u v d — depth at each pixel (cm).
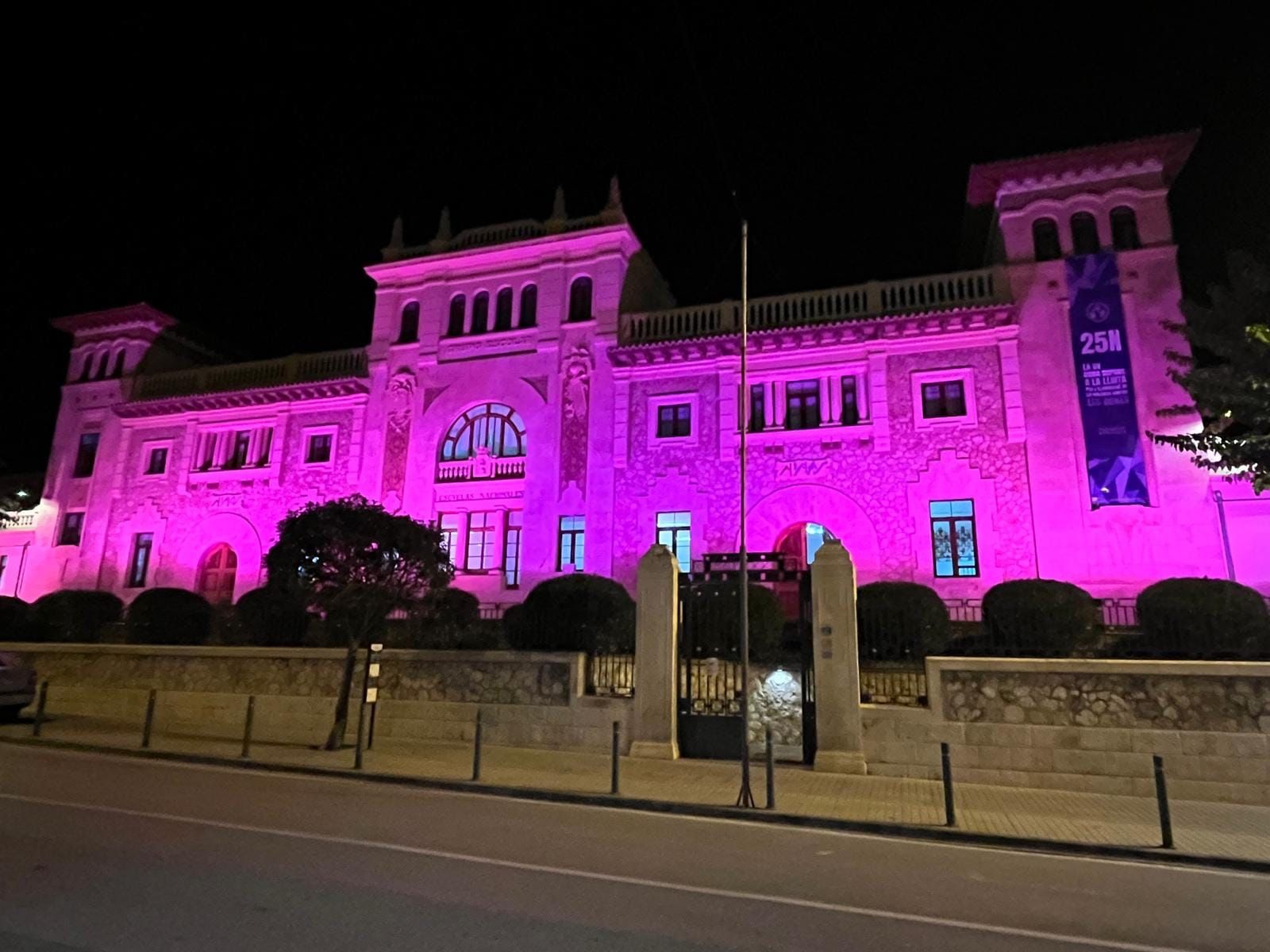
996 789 1198
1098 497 1945
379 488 2591
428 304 2697
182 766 1273
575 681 1495
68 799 960
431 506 2531
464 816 958
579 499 2373
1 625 2247
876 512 2112
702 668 1438
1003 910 658
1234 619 1362
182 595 2105
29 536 3012
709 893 668
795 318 2302
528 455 2456
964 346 2131
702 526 2244
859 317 2222
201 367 3212
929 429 2114
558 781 1181
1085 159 2133
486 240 2709
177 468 2858
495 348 2581
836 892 689
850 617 1331
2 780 1075
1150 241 2058
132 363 3088
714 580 1454
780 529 2181
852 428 2173
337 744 1448
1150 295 2023
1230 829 970
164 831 812
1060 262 2108
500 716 1527
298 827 858
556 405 2461
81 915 565
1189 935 609
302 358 2862
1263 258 1670
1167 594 1447
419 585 1523
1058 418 2019
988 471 2045
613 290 2488
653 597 1446
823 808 1034
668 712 1397
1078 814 1041
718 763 1337
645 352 2358
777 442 2238
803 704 1356
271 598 1897
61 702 1889
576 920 586
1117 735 1212
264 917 571
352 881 662
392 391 2653
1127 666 1230
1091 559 1923
